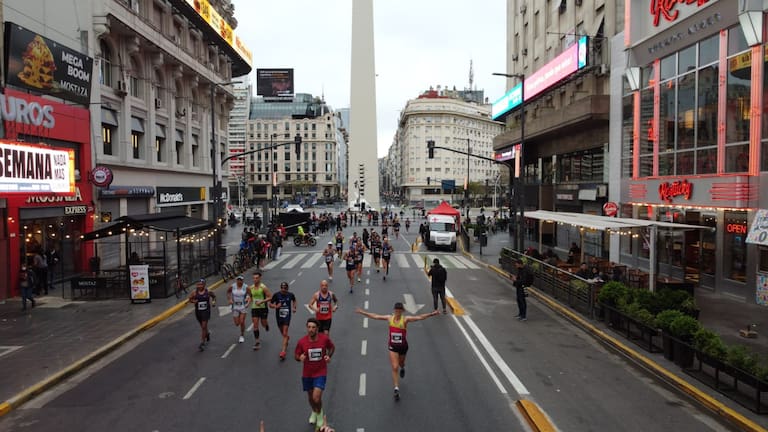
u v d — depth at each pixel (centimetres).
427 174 13775
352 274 2078
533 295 2016
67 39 2333
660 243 2356
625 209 2623
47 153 1838
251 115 15575
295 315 1667
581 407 928
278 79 12419
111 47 2798
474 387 1024
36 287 1986
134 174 3023
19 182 1705
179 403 948
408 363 1171
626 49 2473
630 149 2578
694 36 2005
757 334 1352
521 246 2538
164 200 3431
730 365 922
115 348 1318
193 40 4222
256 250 2822
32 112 2014
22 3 2042
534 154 4278
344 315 1661
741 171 1781
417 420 866
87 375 1116
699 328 1068
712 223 2005
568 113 3019
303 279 2416
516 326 1531
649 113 2377
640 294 1385
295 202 11638
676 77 2152
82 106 2414
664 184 2202
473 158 14762
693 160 2042
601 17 3002
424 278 2436
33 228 2158
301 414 892
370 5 7662
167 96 3538
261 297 1295
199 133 4291
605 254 2925
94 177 2352
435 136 13750
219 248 2712
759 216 1620
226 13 5028
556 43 3662
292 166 14062
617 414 899
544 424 838
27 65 1959
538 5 4072
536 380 1067
